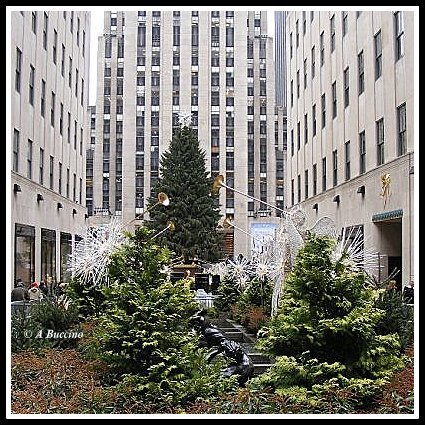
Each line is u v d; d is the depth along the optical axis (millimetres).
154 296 7965
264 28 72875
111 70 71812
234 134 68750
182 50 69500
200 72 69250
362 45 26438
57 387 7676
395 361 7301
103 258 11320
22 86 26156
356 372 7219
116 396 7066
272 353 7594
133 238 8641
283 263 9773
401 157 20938
